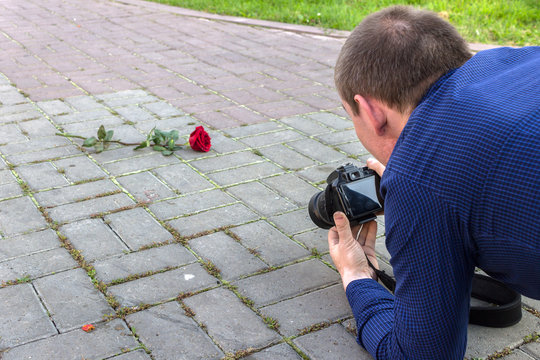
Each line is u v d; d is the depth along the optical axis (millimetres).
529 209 1160
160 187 3264
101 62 5777
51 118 4277
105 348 2061
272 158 3656
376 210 2146
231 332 2150
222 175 3418
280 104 4664
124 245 2697
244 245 2711
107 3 8867
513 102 1246
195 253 2646
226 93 4914
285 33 7098
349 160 3641
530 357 2045
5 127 4090
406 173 1329
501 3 7969
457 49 1438
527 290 1362
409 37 1412
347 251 2037
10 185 3246
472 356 2035
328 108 4582
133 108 4520
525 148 1171
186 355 2033
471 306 2145
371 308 1838
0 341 2090
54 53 6082
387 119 1492
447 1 8195
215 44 6535
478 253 1340
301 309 2285
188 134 4035
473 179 1227
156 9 8445
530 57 1431
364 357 2035
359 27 1500
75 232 2795
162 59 5914
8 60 5793
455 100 1305
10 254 2611
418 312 1420
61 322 2191
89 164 3535
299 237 2785
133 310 2258
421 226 1322
